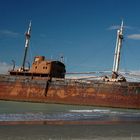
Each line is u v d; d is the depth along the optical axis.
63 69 68.44
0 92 65.06
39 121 27.31
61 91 59.53
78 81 58.66
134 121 31.88
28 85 62.81
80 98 57.56
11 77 64.88
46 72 62.97
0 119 27.86
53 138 17.38
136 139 18.00
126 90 54.50
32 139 16.83
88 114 39.94
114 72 58.31
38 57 65.94
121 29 65.25
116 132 21.16
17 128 20.92
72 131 20.73
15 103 57.56
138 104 53.50
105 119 33.38
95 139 17.53
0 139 16.31
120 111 48.50
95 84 57.06
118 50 64.69
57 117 33.25
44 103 60.09
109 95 55.53
